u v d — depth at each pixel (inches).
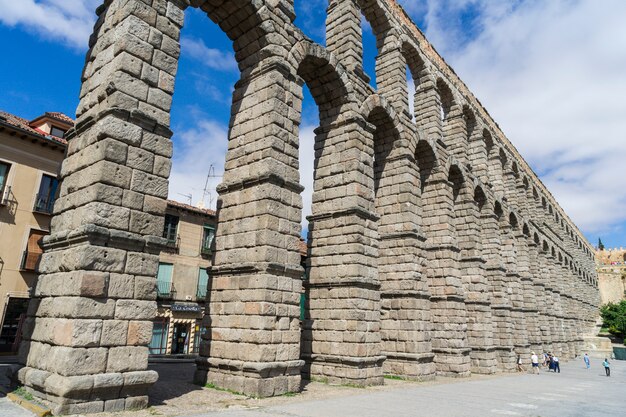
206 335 649.0
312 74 869.8
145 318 441.1
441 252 1122.0
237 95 740.0
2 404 390.0
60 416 363.6
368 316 776.9
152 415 400.5
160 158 485.1
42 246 466.6
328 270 813.9
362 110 894.4
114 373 406.0
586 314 3159.5
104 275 415.2
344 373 743.1
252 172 671.8
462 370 1059.9
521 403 657.0
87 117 471.5
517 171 1988.2
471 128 1589.6
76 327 388.8
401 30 1139.3
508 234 1635.1
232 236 669.3
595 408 640.4
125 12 492.7
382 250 994.1
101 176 429.4
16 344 1090.1
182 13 543.5
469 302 1269.7
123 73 467.2
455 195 1339.8
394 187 1011.3
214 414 427.5
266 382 570.9
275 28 719.7
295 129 709.9
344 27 944.9
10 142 1115.3
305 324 817.5
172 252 1470.2
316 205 866.8
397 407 543.8
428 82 1229.7
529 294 1726.1
